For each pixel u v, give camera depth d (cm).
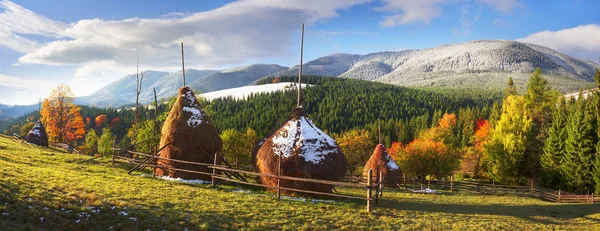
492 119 7400
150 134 3253
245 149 5703
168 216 1165
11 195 1063
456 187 3597
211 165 1795
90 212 1077
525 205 2467
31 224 927
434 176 4709
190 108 2033
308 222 1305
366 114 13212
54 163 2028
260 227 1192
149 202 1273
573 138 3966
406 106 14588
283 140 1873
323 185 1792
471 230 1433
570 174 3950
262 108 13375
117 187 1445
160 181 1777
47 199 1105
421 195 2675
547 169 4297
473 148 6812
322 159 1817
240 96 19425
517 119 4675
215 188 1753
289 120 1975
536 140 4778
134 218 1095
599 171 3591
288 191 1784
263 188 1875
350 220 1381
